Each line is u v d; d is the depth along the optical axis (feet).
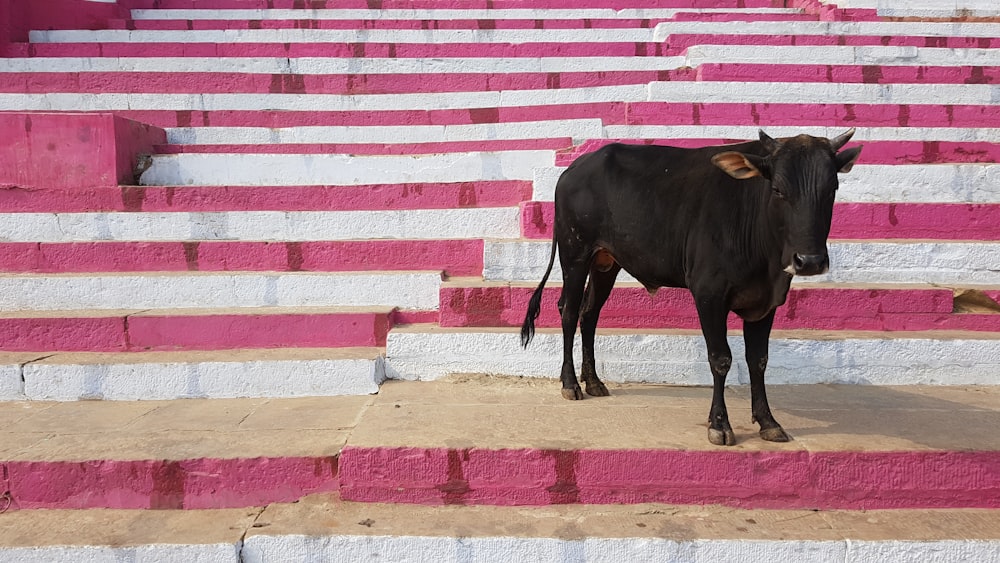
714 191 10.25
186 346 14.15
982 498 9.89
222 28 29.07
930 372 13.30
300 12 30.25
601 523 9.37
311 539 8.91
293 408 12.40
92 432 11.11
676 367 13.46
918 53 23.94
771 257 9.61
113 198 17.37
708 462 9.85
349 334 14.33
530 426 10.80
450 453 9.82
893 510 9.87
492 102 23.53
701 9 30.68
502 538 8.91
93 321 13.97
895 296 14.16
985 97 21.61
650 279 11.53
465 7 31.09
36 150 17.40
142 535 9.11
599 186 11.55
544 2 31.14
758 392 10.58
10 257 15.72
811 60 23.86
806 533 9.14
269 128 21.84
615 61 25.09
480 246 16.07
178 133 21.34
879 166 17.02
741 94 21.50
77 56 26.66
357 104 23.85
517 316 14.44
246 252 16.01
